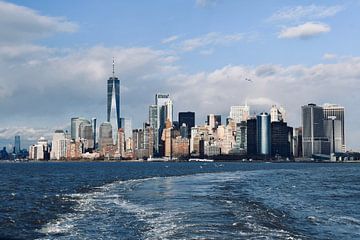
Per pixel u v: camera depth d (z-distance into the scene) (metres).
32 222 46.12
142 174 180.50
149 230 37.03
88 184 110.44
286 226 39.34
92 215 48.59
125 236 35.44
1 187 103.00
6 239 37.06
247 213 46.16
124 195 72.56
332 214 49.09
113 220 44.03
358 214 49.56
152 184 104.25
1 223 45.62
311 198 68.56
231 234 34.22
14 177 160.38
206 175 166.00
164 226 38.47
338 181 123.12
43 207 59.12
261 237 33.25
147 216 45.41
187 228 36.81
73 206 58.97
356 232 38.16
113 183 111.69
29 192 86.94
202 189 85.56
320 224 41.75
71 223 43.50
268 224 39.34
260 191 81.56
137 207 54.00
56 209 56.47
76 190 90.12
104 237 35.47
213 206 52.84
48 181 129.25
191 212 47.03
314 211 51.56
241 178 138.62
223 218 42.25
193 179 131.38
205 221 40.34
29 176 168.75
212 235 33.78
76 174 184.88
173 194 72.69
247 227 37.19
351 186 100.06
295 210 51.88
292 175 166.62
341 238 35.59
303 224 41.41
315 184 107.50
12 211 55.53
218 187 92.12
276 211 49.47
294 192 80.81
